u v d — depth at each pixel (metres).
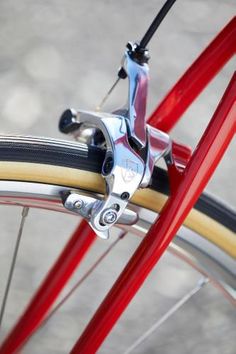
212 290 0.95
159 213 0.57
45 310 0.65
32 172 0.55
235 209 0.61
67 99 1.16
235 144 1.11
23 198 0.56
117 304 0.58
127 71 0.55
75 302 0.92
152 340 0.89
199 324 0.92
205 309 0.94
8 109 1.12
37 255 0.96
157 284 0.95
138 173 0.55
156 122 0.61
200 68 0.60
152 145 0.56
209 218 0.60
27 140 0.55
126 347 0.88
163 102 0.61
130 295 0.58
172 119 0.61
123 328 0.90
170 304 0.93
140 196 0.58
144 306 0.92
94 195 0.56
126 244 0.98
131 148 0.55
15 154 0.55
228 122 0.56
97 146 0.56
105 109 1.15
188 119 1.14
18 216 0.99
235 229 0.61
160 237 0.57
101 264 0.95
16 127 1.10
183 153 0.58
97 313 0.58
